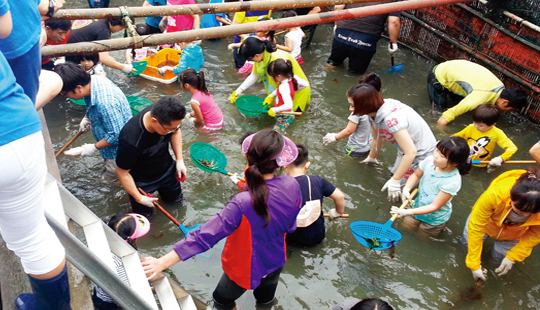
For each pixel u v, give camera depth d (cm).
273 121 567
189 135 521
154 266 254
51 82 290
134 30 350
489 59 662
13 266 241
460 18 698
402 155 443
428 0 448
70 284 251
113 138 391
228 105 587
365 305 207
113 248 260
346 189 460
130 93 586
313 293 347
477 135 485
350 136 504
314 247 390
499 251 381
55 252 183
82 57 523
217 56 716
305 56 739
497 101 534
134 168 374
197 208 422
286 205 259
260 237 262
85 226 251
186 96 596
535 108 597
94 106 375
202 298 333
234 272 280
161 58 669
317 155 506
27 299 214
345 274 366
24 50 173
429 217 400
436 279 367
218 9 379
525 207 307
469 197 463
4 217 161
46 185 236
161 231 393
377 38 654
